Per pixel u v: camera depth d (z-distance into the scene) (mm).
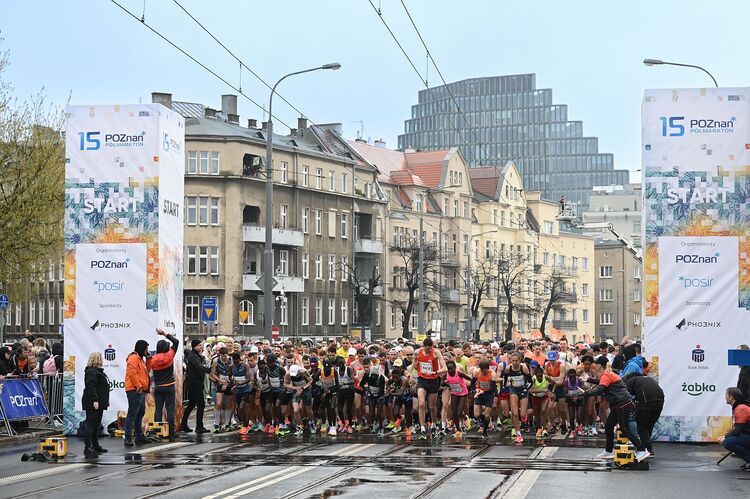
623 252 159250
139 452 25516
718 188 28047
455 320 118375
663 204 28188
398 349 36656
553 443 28406
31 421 33219
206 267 89062
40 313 99438
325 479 20422
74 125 29625
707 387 27906
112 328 29453
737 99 28016
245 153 90438
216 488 19188
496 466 22750
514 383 29781
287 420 31547
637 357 25188
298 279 94562
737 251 27938
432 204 117188
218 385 30812
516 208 132375
